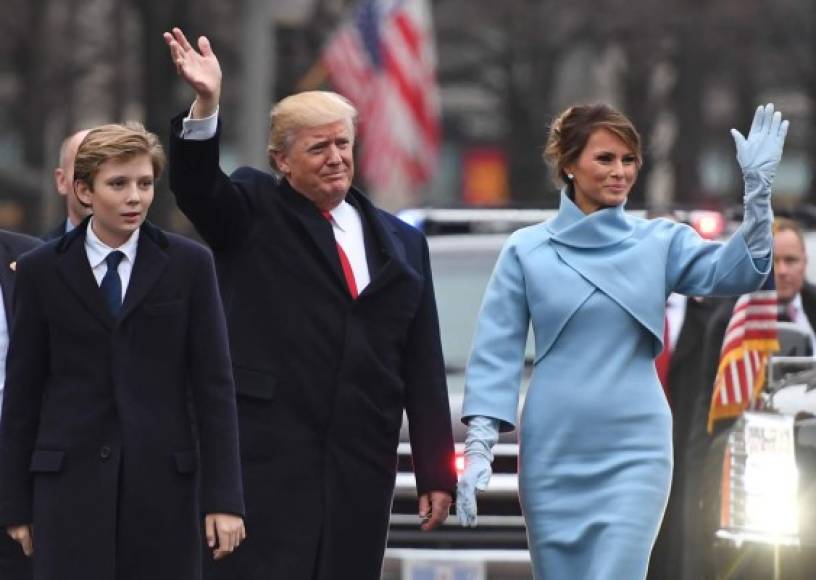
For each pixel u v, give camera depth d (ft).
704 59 419.95
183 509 71.05
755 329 92.12
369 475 77.82
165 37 74.84
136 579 70.59
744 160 73.20
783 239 98.02
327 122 77.71
